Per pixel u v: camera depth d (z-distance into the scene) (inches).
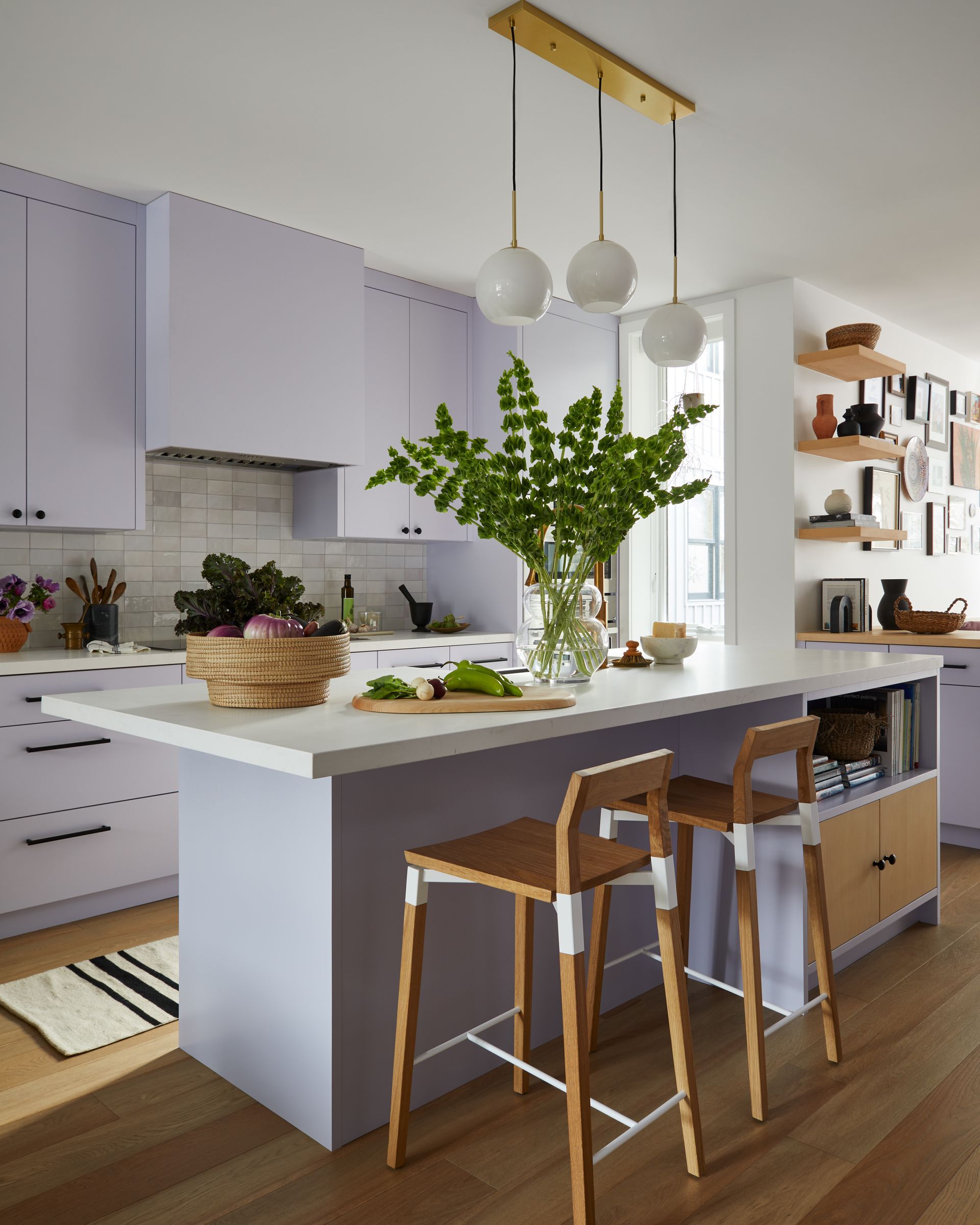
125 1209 67.2
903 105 112.9
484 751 85.1
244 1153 73.6
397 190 136.9
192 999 88.5
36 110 113.2
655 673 103.3
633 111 113.3
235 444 145.2
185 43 99.5
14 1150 74.3
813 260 167.0
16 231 128.3
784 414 178.5
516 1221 65.5
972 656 159.2
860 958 113.8
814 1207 67.2
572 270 98.0
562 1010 61.8
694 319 107.3
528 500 85.7
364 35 98.1
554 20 95.7
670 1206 67.3
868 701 120.6
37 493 130.6
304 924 75.5
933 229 152.1
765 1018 97.7
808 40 99.4
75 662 124.3
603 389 201.2
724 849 103.7
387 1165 72.0
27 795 120.6
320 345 156.0
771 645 181.6
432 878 69.9
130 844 130.2
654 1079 84.7
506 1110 79.7
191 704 79.5
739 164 128.2
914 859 119.1
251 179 133.2
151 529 156.8
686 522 204.2
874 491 201.3
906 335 215.9
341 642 79.1
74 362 134.0
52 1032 93.7
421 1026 80.0
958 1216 66.2
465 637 173.9
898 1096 82.0
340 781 73.0
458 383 187.8
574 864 60.9
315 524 171.8
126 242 139.6
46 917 123.9
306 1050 75.9
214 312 142.2
